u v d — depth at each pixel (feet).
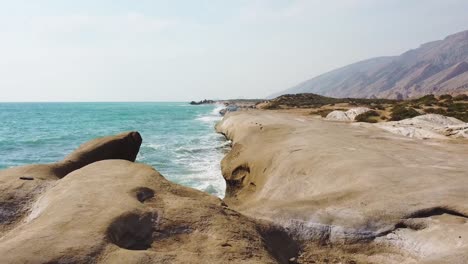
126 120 225.15
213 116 262.47
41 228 18.03
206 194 26.03
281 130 70.79
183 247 18.35
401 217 23.16
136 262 15.83
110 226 18.29
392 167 34.24
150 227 19.66
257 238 19.99
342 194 27.14
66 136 131.13
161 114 309.01
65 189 24.50
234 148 64.90
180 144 100.63
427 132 73.31
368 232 22.75
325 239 22.90
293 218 24.04
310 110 206.90
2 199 25.41
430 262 17.34
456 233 20.76
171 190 25.31
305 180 36.42
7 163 77.56
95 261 15.61
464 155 43.93
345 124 95.61
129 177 26.48
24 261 14.99
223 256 17.17
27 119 245.24
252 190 46.98
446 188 26.78
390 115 125.90
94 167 29.45
